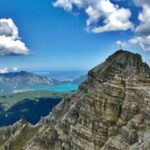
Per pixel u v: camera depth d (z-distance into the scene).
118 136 96.31
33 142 143.00
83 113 116.44
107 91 112.06
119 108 106.69
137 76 109.94
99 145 105.06
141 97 101.00
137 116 94.75
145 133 88.31
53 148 131.25
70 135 125.00
